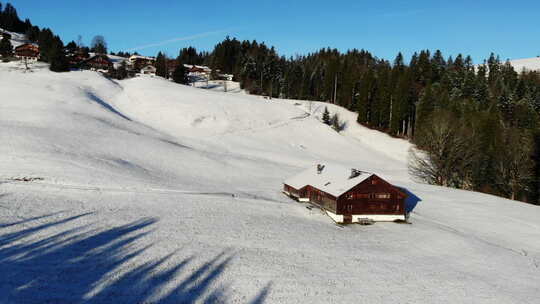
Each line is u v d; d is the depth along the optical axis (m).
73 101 87.88
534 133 76.69
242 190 54.06
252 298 24.02
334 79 146.25
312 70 174.00
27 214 35.31
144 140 72.75
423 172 78.06
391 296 25.70
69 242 30.17
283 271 28.20
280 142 92.31
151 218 37.72
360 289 26.34
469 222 48.00
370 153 96.06
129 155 62.44
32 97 85.62
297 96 154.88
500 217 51.09
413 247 36.66
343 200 43.62
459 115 99.81
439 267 31.84
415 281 28.44
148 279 25.33
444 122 74.88
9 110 74.56
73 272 25.23
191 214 40.25
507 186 73.12
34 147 56.22
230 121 97.44
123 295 22.98
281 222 40.72
